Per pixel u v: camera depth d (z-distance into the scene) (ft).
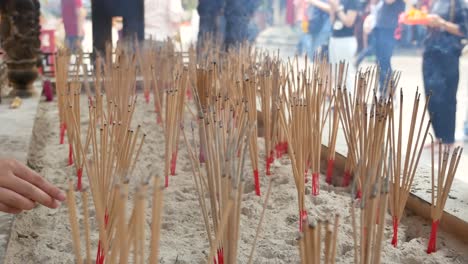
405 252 3.34
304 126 4.13
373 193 2.18
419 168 4.63
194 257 3.21
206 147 2.65
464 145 6.72
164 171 4.94
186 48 10.72
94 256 3.20
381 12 7.76
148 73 8.09
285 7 12.14
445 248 3.40
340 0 8.44
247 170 4.85
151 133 6.43
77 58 6.84
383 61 7.82
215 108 3.87
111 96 5.93
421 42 7.88
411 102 8.70
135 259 1.88
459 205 3.72
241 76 5.19
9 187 2.56
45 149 5.87
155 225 1.80
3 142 5.65
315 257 2.08
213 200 2.64
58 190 2.70
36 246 3.36
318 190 4.33
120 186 1.91
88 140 4.43
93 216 3.84
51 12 13.25
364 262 2.26
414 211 3.95
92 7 11.05
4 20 8.30
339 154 4.99
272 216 3.88
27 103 7.97
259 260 3.17
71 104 4.88
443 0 6.54
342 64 4.72
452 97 6.53
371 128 3.44
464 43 6.51
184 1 12.32
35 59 8.59
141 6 11.24
